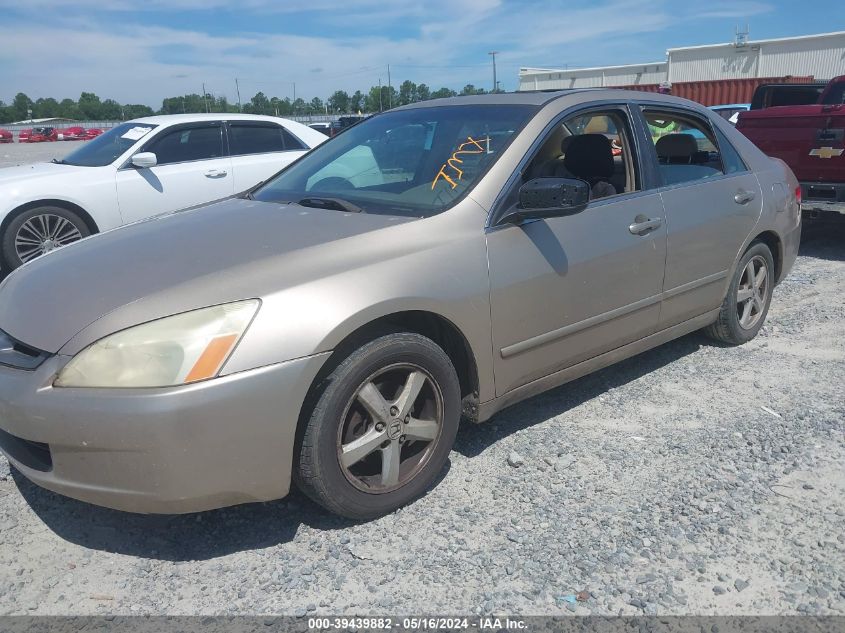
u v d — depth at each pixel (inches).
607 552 107.3
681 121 172.7
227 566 105.4
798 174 301.3
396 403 113.8
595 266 139.2
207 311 99.1
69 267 118.3
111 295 104.3
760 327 197.0
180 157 317.7
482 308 121.6
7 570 104.5
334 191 144.6
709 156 179.9
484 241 123.3
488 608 96.0
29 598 98.7
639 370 177.3
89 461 97.2
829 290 247.8
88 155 321.4
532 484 125.8
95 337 97.7
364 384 108.9
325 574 103.4
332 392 104.7
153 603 97.8
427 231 120.1
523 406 157.6
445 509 118.9
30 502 121.5
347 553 108.2
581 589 99.6
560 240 133.4
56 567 105.3
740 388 165.5
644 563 104.8
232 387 96.6
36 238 288.7
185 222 136.8
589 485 125.3
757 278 191.0
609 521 114.8
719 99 1236.5
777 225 189.8
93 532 113.5
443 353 117.9
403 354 112.0
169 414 93.8
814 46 1579.7
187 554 108.3
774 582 100.7
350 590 100.0
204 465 97.0
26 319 106.3
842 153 285.4
